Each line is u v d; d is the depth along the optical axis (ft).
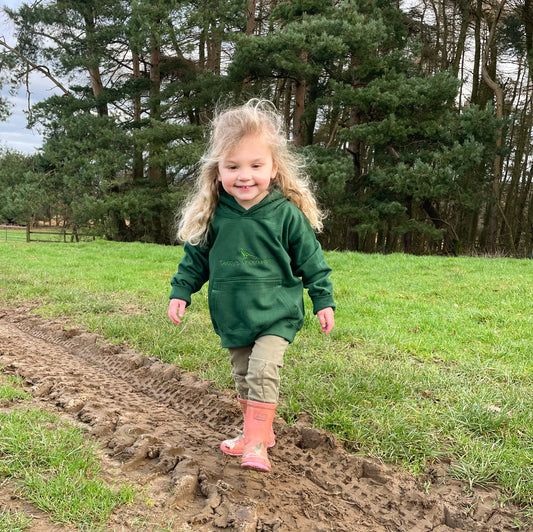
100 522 6.43
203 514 6.73
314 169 63.87
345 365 13.47
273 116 8.06
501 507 7.57
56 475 7.27
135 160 81.97
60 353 14.90
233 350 8.20
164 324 17.66
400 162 68.23
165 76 91.25
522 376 13.07
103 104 86.53
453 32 90.99
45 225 119.34
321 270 8.30
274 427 9.92
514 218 101.81
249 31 81.25
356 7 67.82
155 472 7.74
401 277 32.81
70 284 27.04
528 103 96.27
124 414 9.91
